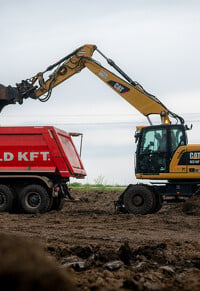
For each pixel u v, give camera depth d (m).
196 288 3.79
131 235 8.88
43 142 14.97
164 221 11.83
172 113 16.16
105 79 17.58
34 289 1.81
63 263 5.23
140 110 16.86
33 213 14.55
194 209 14.36
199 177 14.74
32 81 18.22
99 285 3.93
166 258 5.79
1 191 14.76
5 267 1.84
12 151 15.11
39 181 15.05
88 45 18.02
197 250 6.92
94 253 6.01
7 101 17.77
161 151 15.18
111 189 28.55
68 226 10.40
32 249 2.05
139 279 4.24
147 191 14.75
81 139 16.34
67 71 18.12
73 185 32.53
